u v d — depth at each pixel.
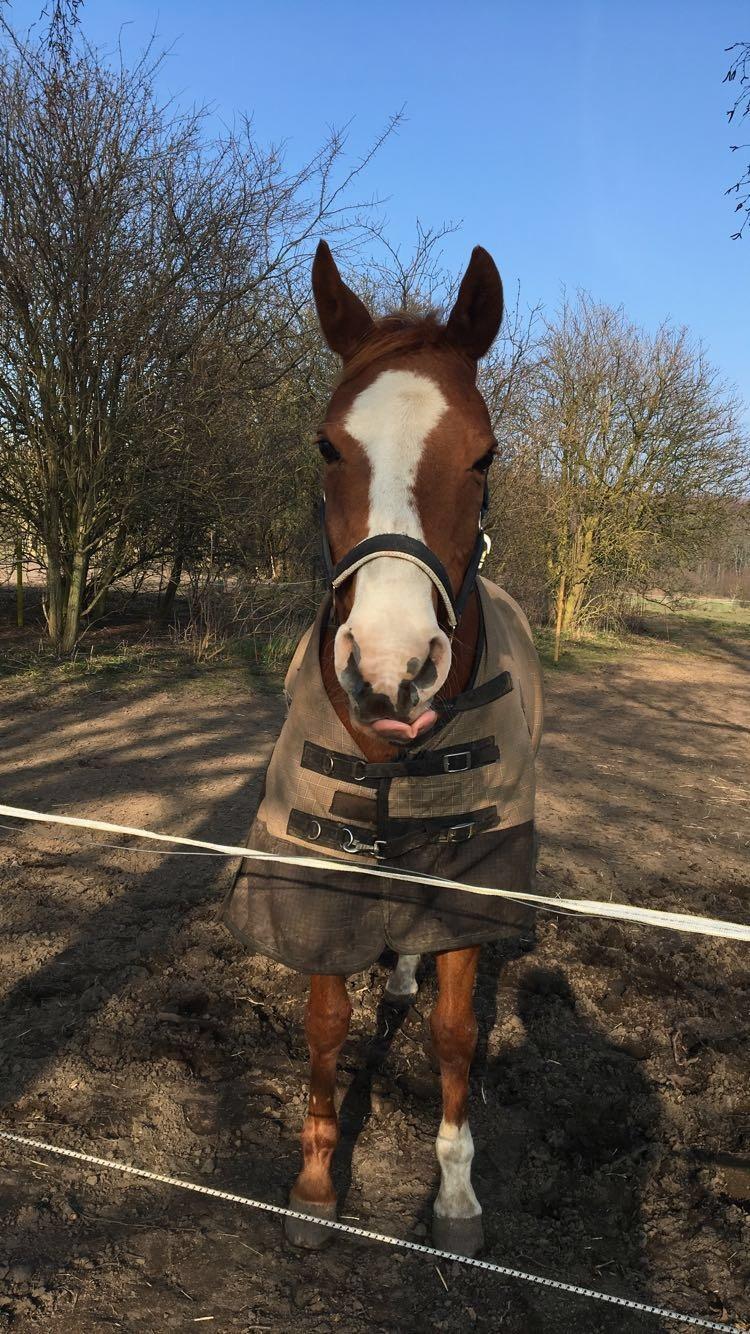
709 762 6.55
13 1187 2.11
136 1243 1.97
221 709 6.98
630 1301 1.86
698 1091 2.62
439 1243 2.00
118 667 8.18
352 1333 1.78
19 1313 1.78
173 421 8.40
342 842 1.94
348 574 1.64
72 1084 2.48
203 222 8.17
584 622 13.89
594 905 1.72
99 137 7.54
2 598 11.73
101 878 3.84
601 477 13.18
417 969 3.26
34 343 7.74
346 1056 2.71
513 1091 2.57
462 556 1.76
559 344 12.78
